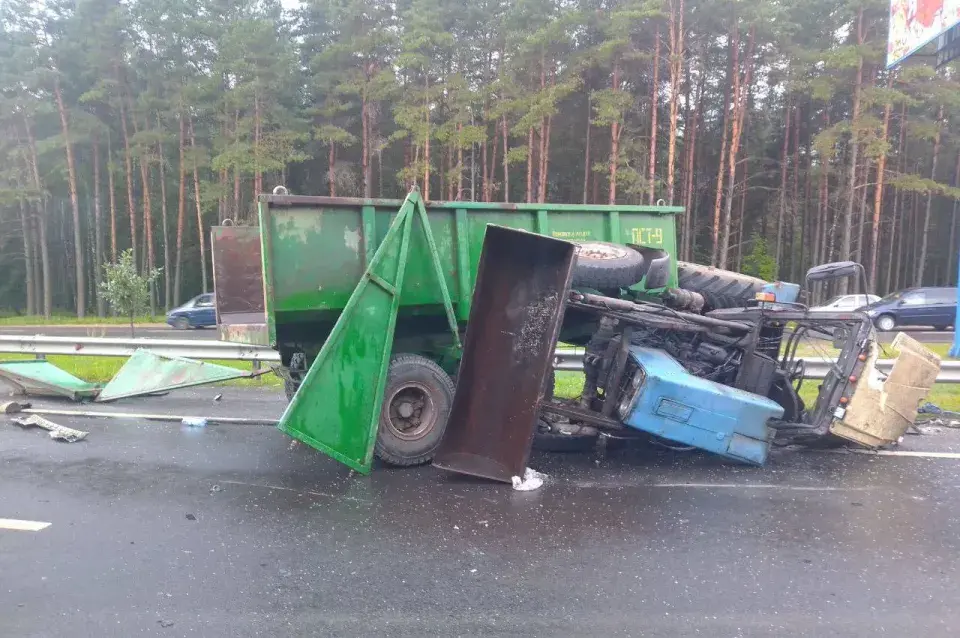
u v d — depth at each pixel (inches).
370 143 1341.0
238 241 326.0
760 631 125.5
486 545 164.7
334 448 209.0
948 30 560.1
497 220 265.3
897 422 240.8
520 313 226.1
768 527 177.5
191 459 239.0
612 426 233.6
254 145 1232.2
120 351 398.6
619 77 1131.3
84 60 1355.8
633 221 296.0
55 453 245.8
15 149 1366.9
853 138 1075.3
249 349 386.9
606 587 142.9
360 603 135.4
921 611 133.5
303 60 1455.5
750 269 1433.3
